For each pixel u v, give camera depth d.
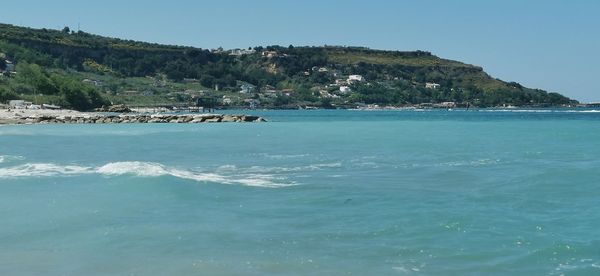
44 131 74.31
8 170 31.34
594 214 19.98
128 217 19.88
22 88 153.75
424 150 46.16
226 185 26.22
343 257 15.28
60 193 24.12
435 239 16.91
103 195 23.61
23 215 20.22
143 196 23.39
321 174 31.09
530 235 17.25
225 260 15.07
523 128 85.44
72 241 16.94
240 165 35.78
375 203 22.27
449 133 71.88
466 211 20.55
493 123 106.19
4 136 63.91
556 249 15.84
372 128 85.38
